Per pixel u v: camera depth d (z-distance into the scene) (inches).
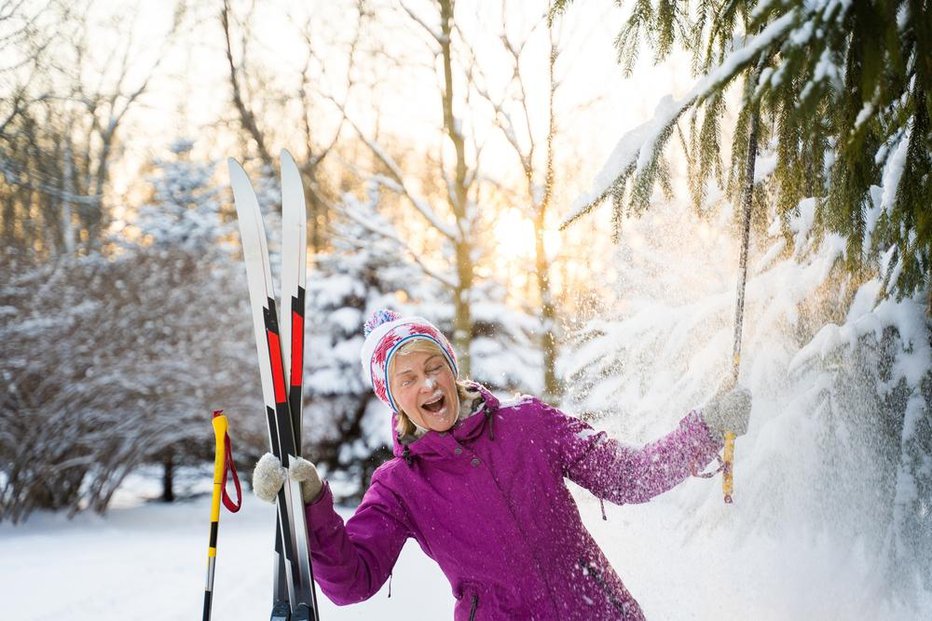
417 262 539.2
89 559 292.2
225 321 458.3
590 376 148.7
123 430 409.1
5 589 238.5
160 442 430.0
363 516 97.1
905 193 102.2
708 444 95.6
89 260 437.1
